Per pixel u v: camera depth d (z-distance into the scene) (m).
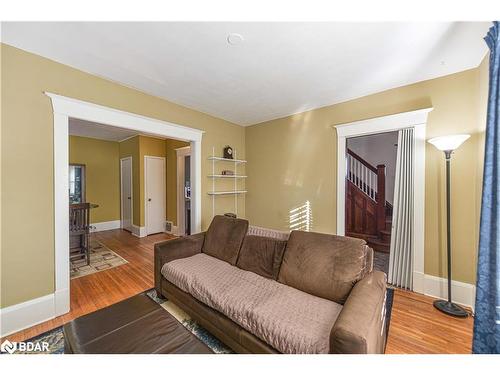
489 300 1.32
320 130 3.32
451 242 2.29
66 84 2.15
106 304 2.23
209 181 3.74
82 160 5.45
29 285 1.91
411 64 2.13
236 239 2.35
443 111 2.33
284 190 3.78
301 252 1.82
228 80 2.48
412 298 2.35
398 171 2.65
